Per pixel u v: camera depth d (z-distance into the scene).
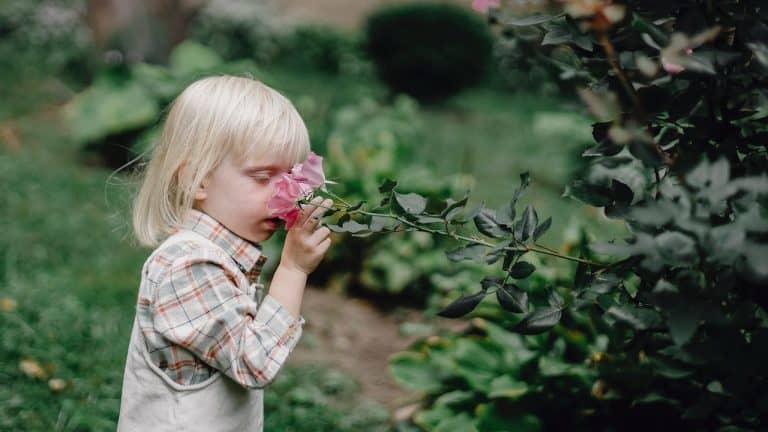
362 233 1.85
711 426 2.36
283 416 3.44
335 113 8.00
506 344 3.07
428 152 8.95
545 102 12.23
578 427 2.81
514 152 9.41
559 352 2.97
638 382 2.55
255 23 13.59
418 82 12.83
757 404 1.66
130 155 7.00
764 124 2.00
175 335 1.80
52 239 5.14
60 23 11.41
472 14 12.92
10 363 3.54
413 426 3.27
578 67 2.31
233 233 1.94
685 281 1.45
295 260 1.90
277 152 1.92
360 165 5.39
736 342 1.54
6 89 9.34
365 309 5.07
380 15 13.06
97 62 8.55
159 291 1.83
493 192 7.62
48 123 8.41
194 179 1.91
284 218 1.87
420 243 5.16
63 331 3.87
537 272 3.20
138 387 1.90
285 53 13.63
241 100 1.93
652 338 2.13
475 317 3.35
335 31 14.01
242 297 1.85
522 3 1.90
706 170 1.44
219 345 1.80
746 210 1.44
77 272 4.76
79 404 3.26
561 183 7.81
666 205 1.41
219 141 1.89
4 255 4.78
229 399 1.90
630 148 1.59
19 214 5.51
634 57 1.76
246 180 1.90
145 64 8.14
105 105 7.52
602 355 2.65
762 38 1.57
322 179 1.82
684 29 1.61
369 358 4.39
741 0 1.65
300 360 4.23
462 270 3.81
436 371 3.17
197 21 13.48
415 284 5.13
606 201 1.83
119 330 4.02
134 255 5.11
